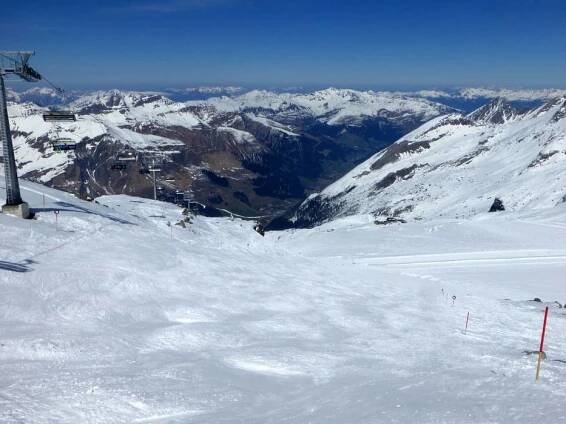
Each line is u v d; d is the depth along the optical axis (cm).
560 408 904
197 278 2773
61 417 982
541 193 16575
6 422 923
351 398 1115
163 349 1598
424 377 1300
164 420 1003
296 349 1681
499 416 873
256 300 2544
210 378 1301
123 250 3009
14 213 3250
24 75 3161
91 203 4750
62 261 2491
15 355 1377
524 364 1425
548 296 3731
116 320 1872
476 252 5669
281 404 1128
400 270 4822
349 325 2284
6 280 2031
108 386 1155
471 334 2297
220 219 7588
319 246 6888
